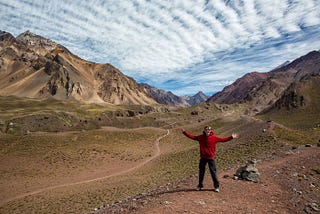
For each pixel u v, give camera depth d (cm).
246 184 1645
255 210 1265
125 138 12500
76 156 9088
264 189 1591
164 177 4850
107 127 19138
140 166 7931
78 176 7250
